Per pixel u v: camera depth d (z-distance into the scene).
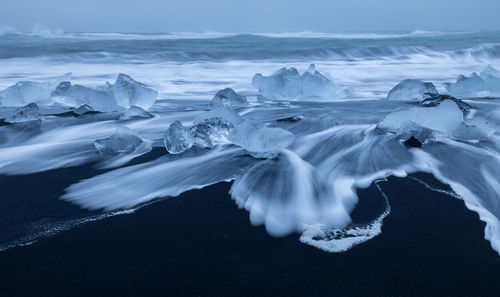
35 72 10.06
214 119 3.74
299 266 1.80
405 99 6.45
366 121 4.68
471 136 3.76
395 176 2.89
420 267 1.79
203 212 2.36
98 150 3.59
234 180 2.84
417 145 3.58
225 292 1.62
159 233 2.11
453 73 11.22
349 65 13.03
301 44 19.36
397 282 1.68
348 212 2.33
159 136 4.24
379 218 2.25
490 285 1.67
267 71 11.28
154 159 3.37
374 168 3.05
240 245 1.98
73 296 1.59
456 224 2.18
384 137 3.91
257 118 5.10
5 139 4.18
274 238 2.05
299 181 2.79
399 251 1.91
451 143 3.69
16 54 12.22
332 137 3.98
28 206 2.46
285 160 3.24
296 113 5.36
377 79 9.98
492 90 6.56
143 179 2.91
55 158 3.43
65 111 5.66
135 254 1.90
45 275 1.73
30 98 6.02
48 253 1.91
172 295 1.60
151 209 2.41
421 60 14.98
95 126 4.76
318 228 2.14
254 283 1.68
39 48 13.57
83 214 2.35
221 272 1.76
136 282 1.69
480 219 2.24
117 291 1.63
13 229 2.15
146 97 5.75
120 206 2.46
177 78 9.72
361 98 6.90
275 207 2.42
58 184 2.84
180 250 1.94
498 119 4.74
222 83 9.09
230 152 3.47
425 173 2.95
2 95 5.96
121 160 3.36
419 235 2.06
